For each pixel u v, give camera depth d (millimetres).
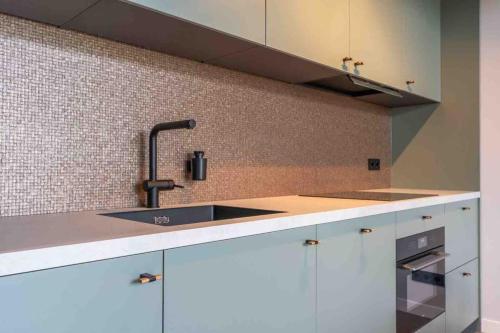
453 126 2682
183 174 1656
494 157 2545
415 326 1905
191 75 1682
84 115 1354
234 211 1586
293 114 2170
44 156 1262
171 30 1327
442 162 2725
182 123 1344
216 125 1780
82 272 772
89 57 1369
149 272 876
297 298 1260
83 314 772
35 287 712
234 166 1857
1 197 1174
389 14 2191
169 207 1531
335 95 2453
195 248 969
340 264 1441
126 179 1468
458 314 2326
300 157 2207
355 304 1513
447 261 2197
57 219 1134
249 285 1104
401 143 2918
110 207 1421
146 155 1525
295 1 1604
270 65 1765
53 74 1283
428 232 2008
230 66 1791
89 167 1367
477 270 2588
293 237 1251
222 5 1338
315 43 1694
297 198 1965
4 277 677
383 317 1673
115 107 1437
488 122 2561
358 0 1955
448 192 2453
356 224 1528
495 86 2537
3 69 1182
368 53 2012
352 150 2588
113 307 816
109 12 1181
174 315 923
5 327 677
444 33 2734
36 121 1246
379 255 1652
